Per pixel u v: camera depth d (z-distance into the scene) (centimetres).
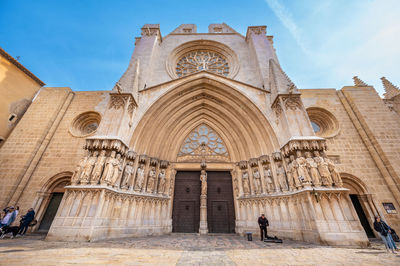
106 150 1022
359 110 1442
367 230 1135
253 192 1257
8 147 1341
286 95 1220
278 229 1038
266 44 1817
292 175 1029
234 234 1238
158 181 1344
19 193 1202
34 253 501
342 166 1267
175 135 1572
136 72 1411
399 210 1100
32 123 1457
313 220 819
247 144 1431
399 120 1496
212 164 1476
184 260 462
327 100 1554
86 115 1581
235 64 1886
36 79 1669
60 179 1309
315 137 1034
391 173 1184
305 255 543
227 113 1576
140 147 1291
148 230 1113
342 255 549
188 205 1388
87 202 852
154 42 1836
